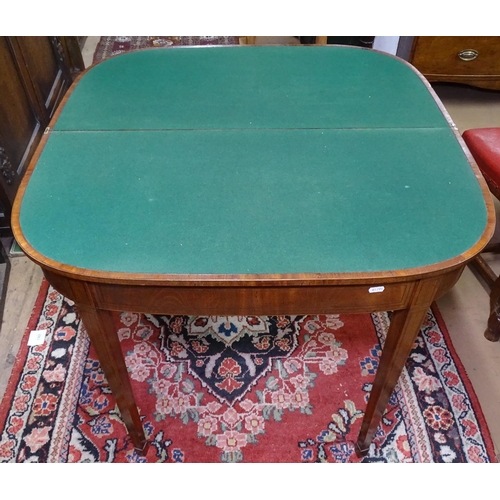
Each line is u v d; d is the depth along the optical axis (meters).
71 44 2.88
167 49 1.60
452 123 1.22
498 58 2.52
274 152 1.11
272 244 0.87
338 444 1.38
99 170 1.05
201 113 1.26
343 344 1.64
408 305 0.93
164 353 1.61
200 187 1.01
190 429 1.42
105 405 1.47
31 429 1.42
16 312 1.76
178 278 0.81
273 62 1.52
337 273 0.82
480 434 1.40
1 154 1.79
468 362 1.60
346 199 0.98
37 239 0.88
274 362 1.58
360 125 1.21
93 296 0.90
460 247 0.87
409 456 1.36
